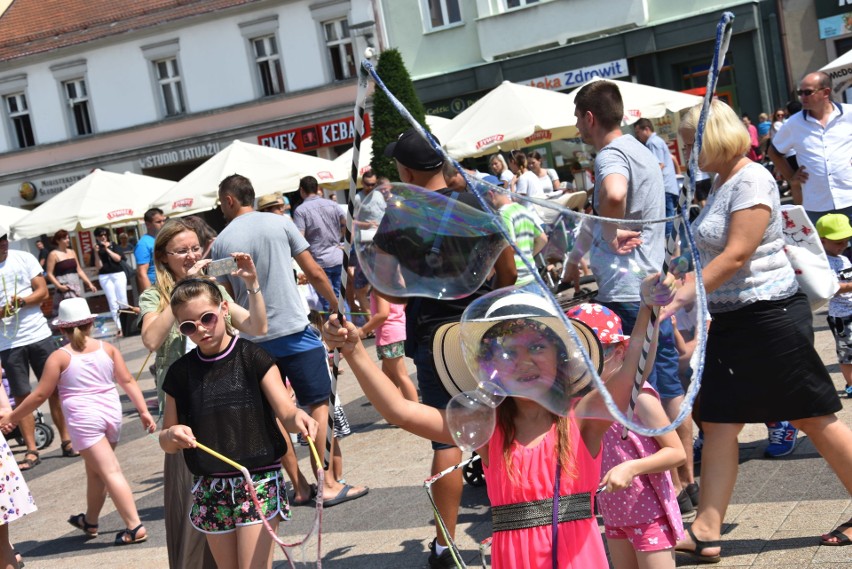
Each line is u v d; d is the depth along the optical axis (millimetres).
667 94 13805
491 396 2588
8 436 9039
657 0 21906
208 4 27516
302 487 5703
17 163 30625
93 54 29141
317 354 5477
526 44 22891
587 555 2652
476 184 2330
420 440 6699
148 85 28656
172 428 3463
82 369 5555
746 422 3768
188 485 4039
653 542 3121
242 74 27406
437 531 4219
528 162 13992
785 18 20859
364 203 3098
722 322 3754
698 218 3830
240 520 3477
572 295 3764
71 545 5711
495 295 2688
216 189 12438
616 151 4207
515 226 3555
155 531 5738
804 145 7098
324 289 5633
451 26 23781
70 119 29969
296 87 26859
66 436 8539
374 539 4836
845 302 5719
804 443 5223
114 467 5586
